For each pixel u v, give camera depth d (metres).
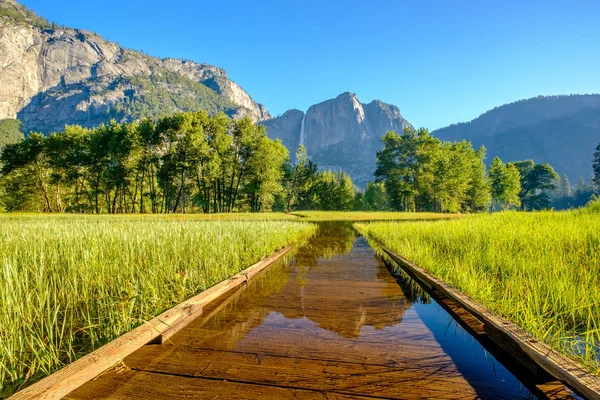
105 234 6.77
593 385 1.75
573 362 2.02
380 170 55.25
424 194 54.78
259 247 7.30
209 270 5.22
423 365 2.40
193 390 2.06
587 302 2.96
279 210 66.44
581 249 4.91
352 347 2.72
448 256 5.73
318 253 8.38
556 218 10.15
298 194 67.50
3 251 4.95
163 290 4.09
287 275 5.66
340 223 21.91
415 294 4.43
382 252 8.38
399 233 9.77
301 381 2.16
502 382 2.18
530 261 4.50
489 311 2.99
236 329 3.13
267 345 2.75
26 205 48.81
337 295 4.36
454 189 48.97
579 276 3.80
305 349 2.68
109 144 42.38
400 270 6.07
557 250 5.12
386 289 4.69
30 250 4.84
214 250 6.13
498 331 2.66
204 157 42.16
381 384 2.14
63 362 2.45
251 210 55.03
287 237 10.23
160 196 51.47
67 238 6.02
